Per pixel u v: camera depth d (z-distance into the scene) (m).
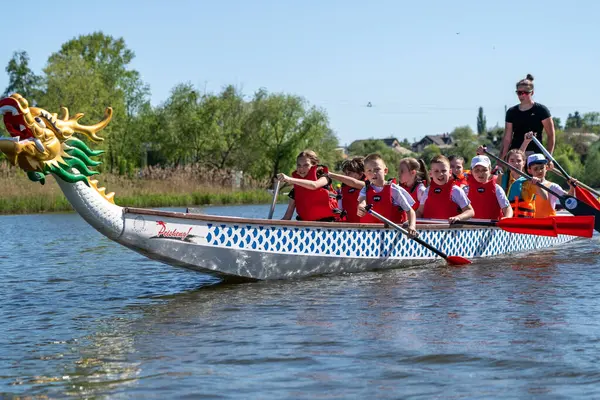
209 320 6.05
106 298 7.35
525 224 9.28
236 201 35.03
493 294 6.90
